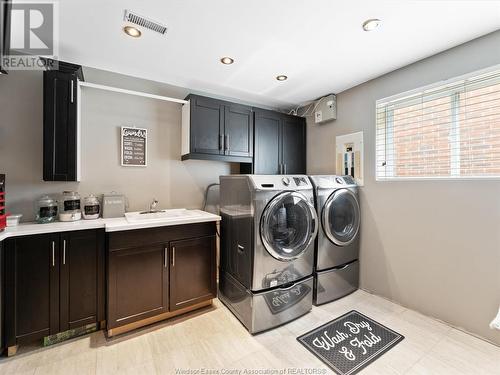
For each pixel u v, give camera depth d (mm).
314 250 2277
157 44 1857
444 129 1997
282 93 2898
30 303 1610
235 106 2680
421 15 1511
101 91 2295
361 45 1866
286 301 1997
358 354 1620
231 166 3070
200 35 1739
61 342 1726
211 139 2521
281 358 1584
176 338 1785
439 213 1983
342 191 2400
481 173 1792
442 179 1964
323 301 2301
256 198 1868
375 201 2465
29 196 1991
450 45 1864
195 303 2133
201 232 2160
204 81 2562
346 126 2771
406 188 2207
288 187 2049
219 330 1892
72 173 1919
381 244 2414
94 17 1527
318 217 2271
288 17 1541
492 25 1611
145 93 2301
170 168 2656
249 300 1878
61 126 1885
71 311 1736
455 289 1888
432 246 2027
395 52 1970
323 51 1958
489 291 1717
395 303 2297
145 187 2516
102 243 1834
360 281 2619
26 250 1595
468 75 1806
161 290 1957
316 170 3154
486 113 1766
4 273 1538
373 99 2482
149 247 1897
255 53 1994
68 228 1708
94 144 2262
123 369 1479
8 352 1565
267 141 2920
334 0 1389
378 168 2455
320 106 3012
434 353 1619
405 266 2215
